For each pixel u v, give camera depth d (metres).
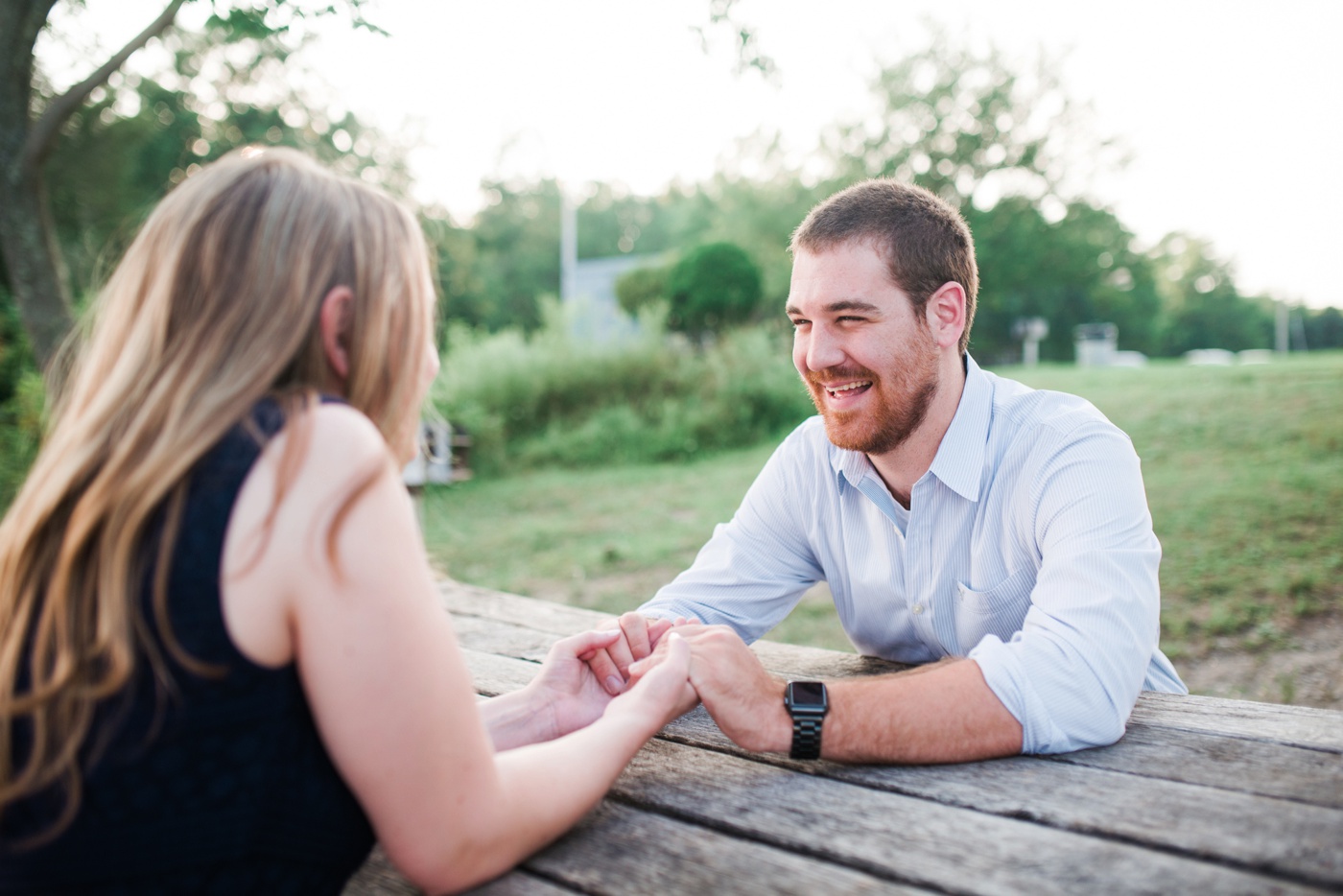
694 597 1.88
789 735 1.22
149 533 0.76
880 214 1.56
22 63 4.50
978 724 1.21
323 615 0.78
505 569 6.27
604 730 1.08
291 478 0.78
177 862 0.78
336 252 0.88
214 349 0.82
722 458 10.34
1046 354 27.95
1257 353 45.75
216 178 0.89
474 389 11.22
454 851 0.85
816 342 1.61
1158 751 1.22
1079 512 1.42
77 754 0.76
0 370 8.64
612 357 11.84
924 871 0.93
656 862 0.98
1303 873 0.88
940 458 1.62
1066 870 0.92
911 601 1.73
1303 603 4.55
